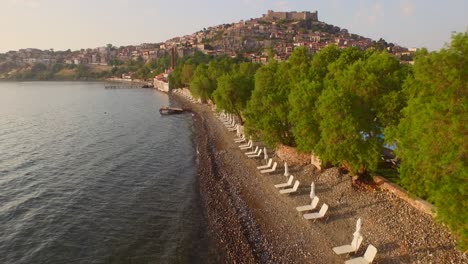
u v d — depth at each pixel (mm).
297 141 35531
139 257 24875
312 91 33500
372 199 27484
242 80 63344
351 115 27812
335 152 28938
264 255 23344
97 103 139750
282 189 32812
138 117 99000
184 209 33000
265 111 43531
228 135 62906
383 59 30859
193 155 54250
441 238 20969
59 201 35906
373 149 27906
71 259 24984
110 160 52156
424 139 18391
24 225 30406
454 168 16938
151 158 53094
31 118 100125
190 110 107250
